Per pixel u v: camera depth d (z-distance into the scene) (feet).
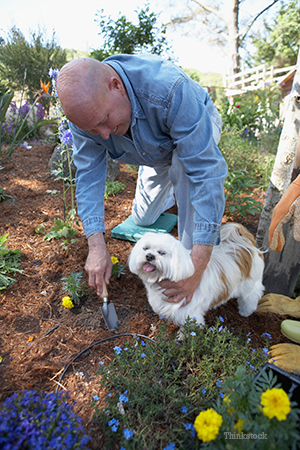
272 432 3.51
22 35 27.53
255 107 23.76
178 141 6.03
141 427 4.81
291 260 8.54
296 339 6.98
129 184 14.47
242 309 8.04
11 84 26.40
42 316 7.28
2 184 12.77
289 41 49.34
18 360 6.10
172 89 5.73
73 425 4.11
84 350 6.38
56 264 8.88
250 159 16.94
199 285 6.66
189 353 5.96
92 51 23.43
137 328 7.15
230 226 7.66
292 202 6.25
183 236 7.57
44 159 15.75
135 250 6.57
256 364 5.82
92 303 7.81
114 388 5.65
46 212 11.34
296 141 8.13
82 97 5.03
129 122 6.19
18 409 3.92
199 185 6.04
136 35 22.16
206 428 3.59
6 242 9.50
